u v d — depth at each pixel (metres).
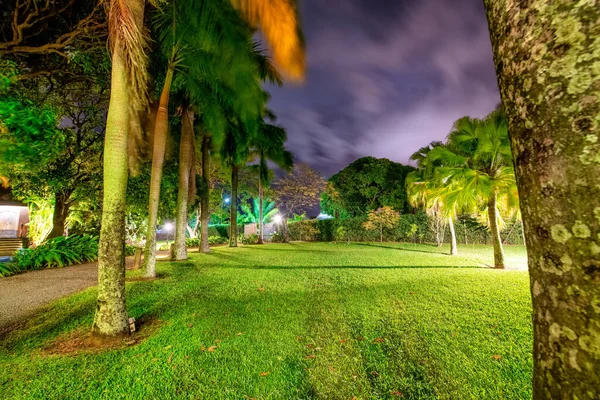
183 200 11.47
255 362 3.11
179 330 4.00
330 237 24.69
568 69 0.75
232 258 11.91
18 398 2.56
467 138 9.31
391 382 2.68
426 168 12.85
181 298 5.61
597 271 0.69
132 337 3.81
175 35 7.52
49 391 2.64
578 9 0.74
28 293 6.29
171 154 11.72
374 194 26.42
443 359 3.04
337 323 4.15
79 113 9.99
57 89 8.08
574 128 0.74
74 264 10.55
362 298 5.40
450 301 5.11
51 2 6.31
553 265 0.78
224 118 10.85
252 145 18.73
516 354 3.11
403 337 3.62
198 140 15.12
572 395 0.72
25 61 7.09
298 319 4.34
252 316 4.50
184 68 8.60
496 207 9.98
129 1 3.61
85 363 3.14
